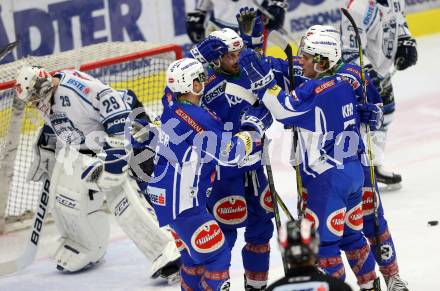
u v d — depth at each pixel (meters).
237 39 13.87
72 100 16.33
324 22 33.53
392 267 14.73
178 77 13.24
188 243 13.58
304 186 13.87
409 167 22.80
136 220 17.08
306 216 13.73
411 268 16.20
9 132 19.06
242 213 14.33
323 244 13.67
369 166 14.41
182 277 14.34
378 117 14.14
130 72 20.45
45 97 16.22
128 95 17.95
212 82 14.19
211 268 13.58
